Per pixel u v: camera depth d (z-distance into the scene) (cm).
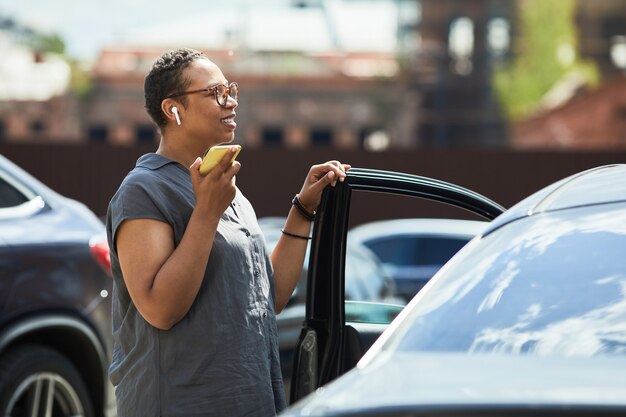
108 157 2777
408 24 4959
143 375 409
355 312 464
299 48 4828
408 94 4884
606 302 294
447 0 4928
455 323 298
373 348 304
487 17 4956
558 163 2723
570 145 4972
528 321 293
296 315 834
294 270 460
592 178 361
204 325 405
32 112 4841
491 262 319
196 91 428
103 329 702
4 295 644
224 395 404
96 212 2769
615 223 320
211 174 393
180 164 429
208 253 398
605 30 4984
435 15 4938
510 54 4975
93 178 2773
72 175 2775
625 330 283
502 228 339
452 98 4925
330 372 428
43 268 668
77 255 692
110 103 4853
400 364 275
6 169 695
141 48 4872
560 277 305
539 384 239
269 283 437
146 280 401
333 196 440
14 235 662
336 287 434
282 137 4831
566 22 4975
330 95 4847
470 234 1524
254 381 410
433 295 314
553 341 285
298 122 4828
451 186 449
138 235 407
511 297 302
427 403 229
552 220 330
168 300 395
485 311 300
